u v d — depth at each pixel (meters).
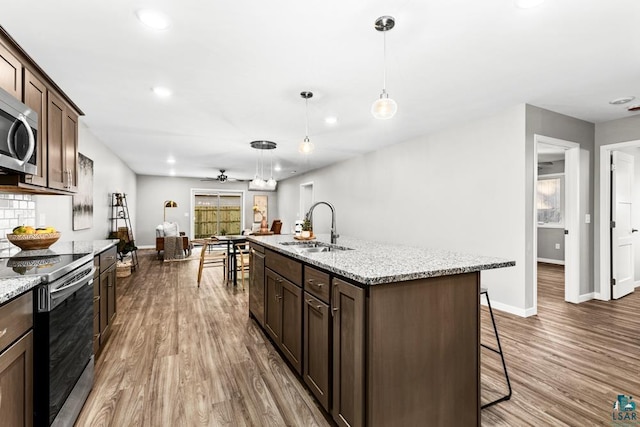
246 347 2.62
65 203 3.62
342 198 6.83
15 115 1.57
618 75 2.63
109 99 3.20
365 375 1.37
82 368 1.79
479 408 1.61
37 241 2.07
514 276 3.36
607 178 3.94
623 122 3.78
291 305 2.18
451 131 4.12
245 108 3.48
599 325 3.07
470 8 1.77
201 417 1.72
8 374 1.15
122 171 6.98
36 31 1.99
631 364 2.29
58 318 1.46
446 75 2.64
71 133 2.54
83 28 1.96
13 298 1.19
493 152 3.58
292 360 2.16
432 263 1.64
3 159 1.50
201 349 2.57
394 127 4.18
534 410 1.77
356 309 1.40
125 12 1.80
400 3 1.73
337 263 1.64
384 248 2.39
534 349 2.54
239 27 1.95
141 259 7.35
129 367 2.26
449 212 4.13
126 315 3.42
